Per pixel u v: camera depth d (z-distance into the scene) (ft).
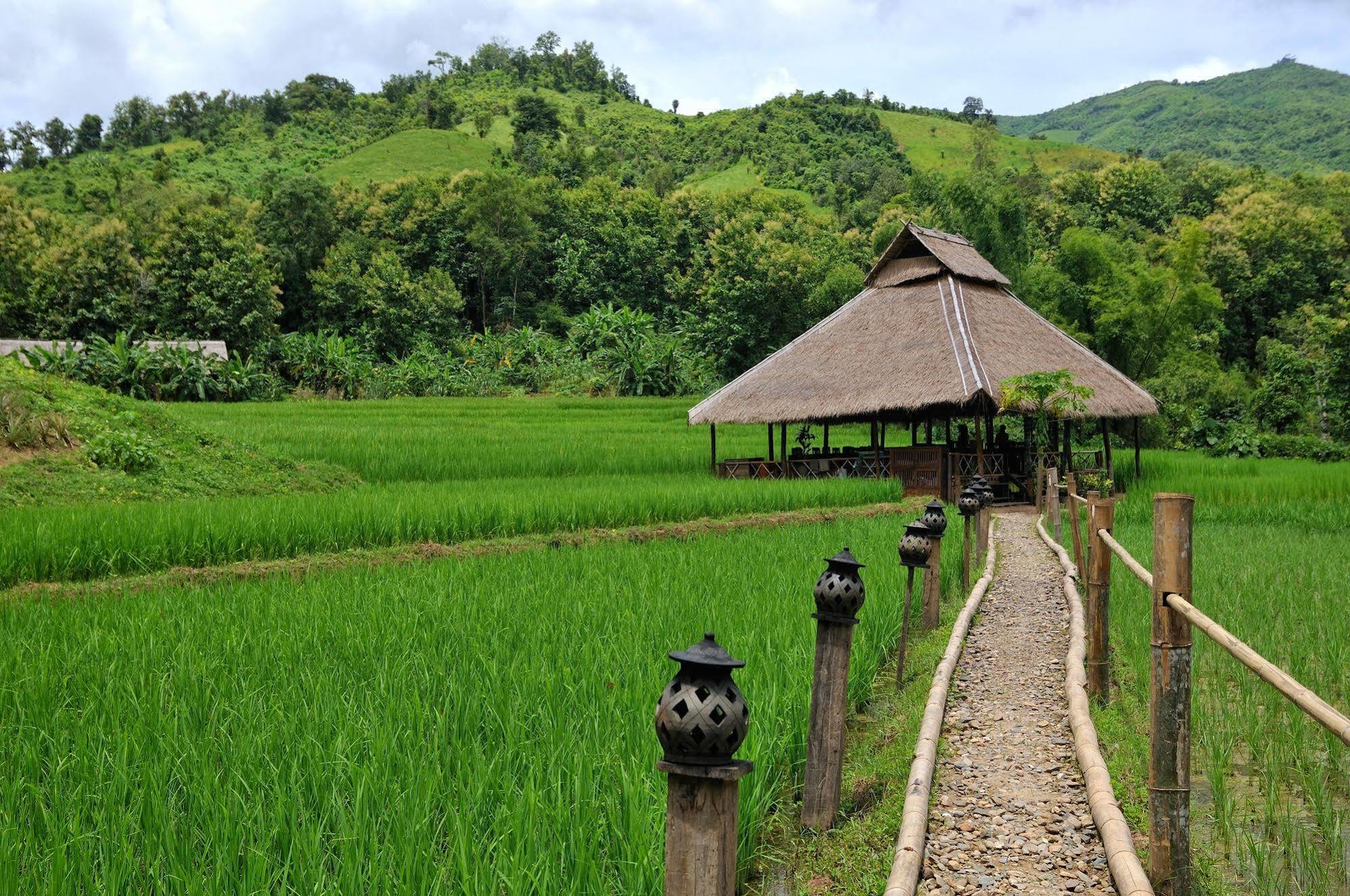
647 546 40.96
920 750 16.67
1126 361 141.28
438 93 487.61
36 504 48.47
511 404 152.25
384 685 17.97
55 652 21.34
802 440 91.25
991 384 70.38
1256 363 201.98
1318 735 17.49
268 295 200.85
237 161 417.90
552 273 285.64
